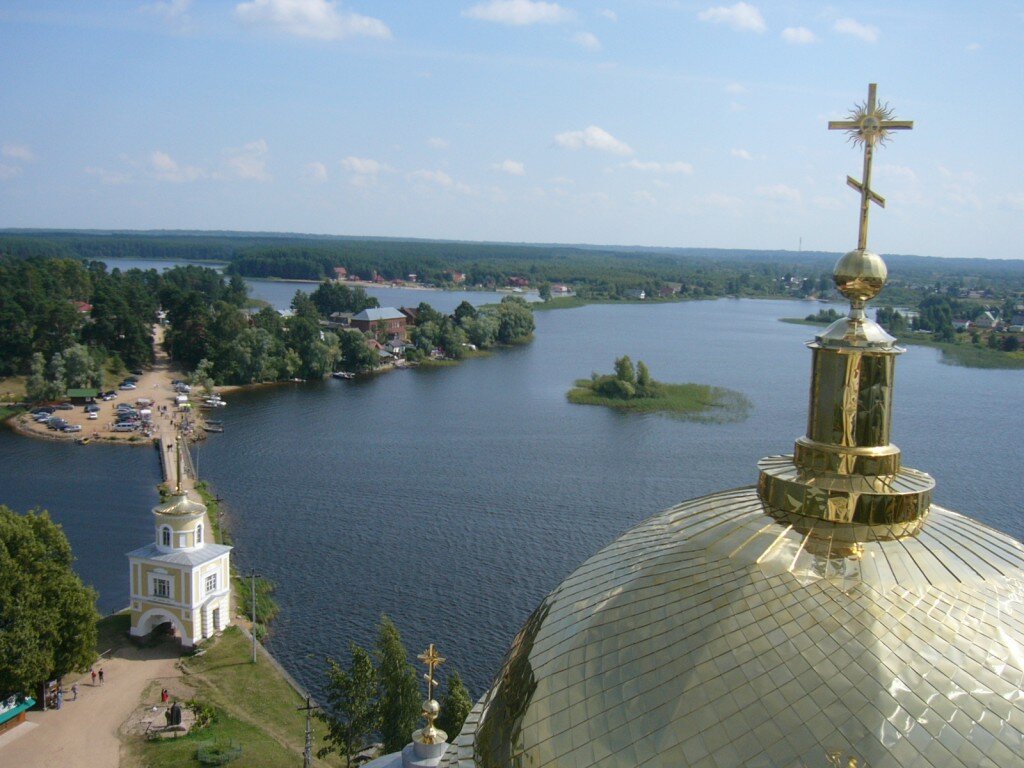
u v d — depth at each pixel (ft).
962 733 40.81
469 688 193.36
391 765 105.81
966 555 49.26
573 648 50.72
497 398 529.45
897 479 52.01
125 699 181.68
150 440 412.98
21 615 167.22
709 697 44.24
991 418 462.60
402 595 239.09
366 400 521.65
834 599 46.50
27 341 530.68
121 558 271.28
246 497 324.19
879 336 52.49
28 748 161.68
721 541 52.37
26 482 346.95
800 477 52.90
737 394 537.24
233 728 172.24
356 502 318.86
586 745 46.11
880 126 53.36
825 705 42.32
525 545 276.41
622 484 344.28
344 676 156.25
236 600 232.32
